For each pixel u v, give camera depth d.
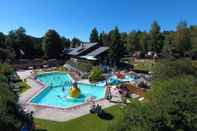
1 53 72.94
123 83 49.81
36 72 66.94
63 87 49.59
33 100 38.25
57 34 91.69
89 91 49.38
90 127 26.80
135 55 112.88
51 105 34.84
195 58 87.00
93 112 31.39
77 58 84.62
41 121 28.03
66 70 72.62
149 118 14.49
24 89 45.06
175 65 33.12
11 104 16.36
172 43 94.19
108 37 99.88
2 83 19.56
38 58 91.81
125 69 73.31
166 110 15.11
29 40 90.94
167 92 17.27
